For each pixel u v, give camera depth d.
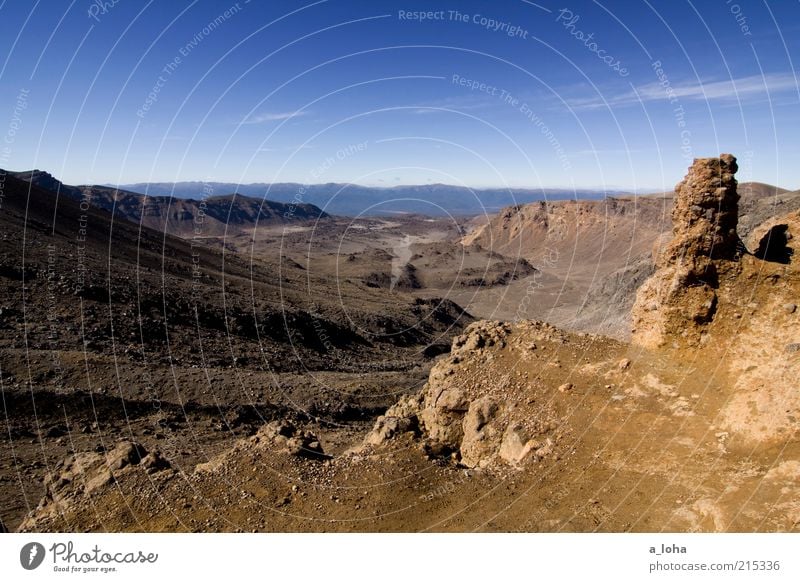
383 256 164.12
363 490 12.30
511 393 16.08
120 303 42.44
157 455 14.05
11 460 19.72
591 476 11.66
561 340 18.73
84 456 14.48
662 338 16.27
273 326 53.69
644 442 12.52
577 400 14.98
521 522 10.51
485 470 13.26
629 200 166.50
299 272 111.31
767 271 15.28
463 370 17.83
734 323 15.09
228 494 12.29
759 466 10.40
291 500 12.05
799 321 13.91
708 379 14.25
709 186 15.55
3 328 31.89
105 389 27.36
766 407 11.76
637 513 10.06
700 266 15.68
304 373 41.47
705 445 11.71
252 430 27.45
